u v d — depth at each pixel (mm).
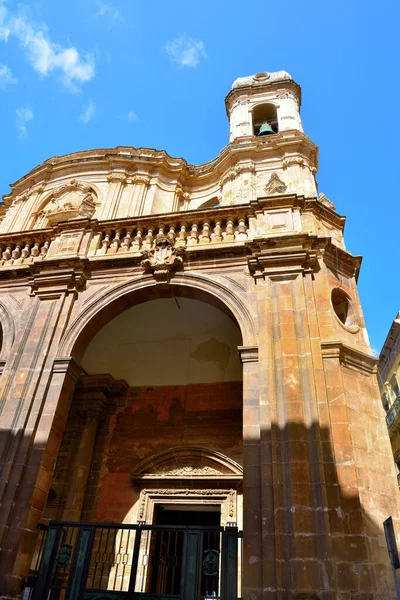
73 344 9273
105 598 6676
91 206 14633
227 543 6691
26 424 8203
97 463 11898
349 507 6199
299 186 13391
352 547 5879
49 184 16656
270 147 14891
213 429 11688
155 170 15969
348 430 6906
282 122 16875
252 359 7973
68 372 8969
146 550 10188
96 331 10008
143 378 13086
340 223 11453
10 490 7422
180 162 16516
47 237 11875
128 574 9922
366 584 5582
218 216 10812
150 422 12266
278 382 7590
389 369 26422
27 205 16125
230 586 6289
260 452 6871
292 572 5723
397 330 25000
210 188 15805
